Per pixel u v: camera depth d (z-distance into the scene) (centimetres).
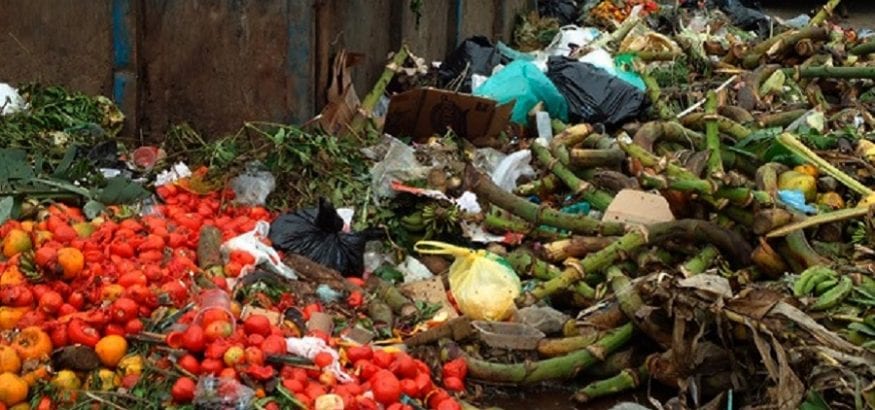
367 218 577
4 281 434
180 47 673
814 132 671
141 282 439
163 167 610
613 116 769
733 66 939
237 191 592
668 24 1223
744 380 438
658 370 450
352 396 390
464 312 500
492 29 1058
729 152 616
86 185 569
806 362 411
